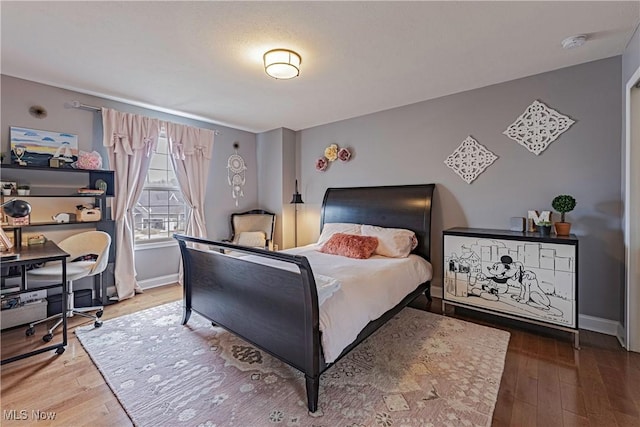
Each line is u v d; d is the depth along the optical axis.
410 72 2.73
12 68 2.60
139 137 3.48
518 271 2.52
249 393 1.75
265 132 4.90
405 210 3.51
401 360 2.10
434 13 1.86
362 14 1.87
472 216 3.21
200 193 4.14
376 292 2.24
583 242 2.61
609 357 2.13
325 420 1.54
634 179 2.19
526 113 2.85
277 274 1.80
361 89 3.12
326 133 4.46
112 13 1.84
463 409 1.61
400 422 1.52
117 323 2.72
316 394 1.61
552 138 2.73
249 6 1.78
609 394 1.74
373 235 3.38
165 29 2.01
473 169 3.17
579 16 1.89
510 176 2.96
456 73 2.76
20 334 2.48
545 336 2.47
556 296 2.35
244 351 2.23
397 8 1.81
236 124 4.49
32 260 2.11
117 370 1.98
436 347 2.29
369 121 3.99
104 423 1.52
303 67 2.60
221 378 1.90
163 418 1.55
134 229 3.54
